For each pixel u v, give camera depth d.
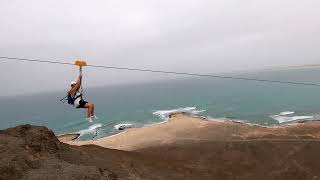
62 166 18.12
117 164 25.91
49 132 24.19
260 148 47.56
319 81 173.12
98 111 129.62
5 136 20.16
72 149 24.72
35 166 17.73
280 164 42.88
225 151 47.41
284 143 48.78
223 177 37.22
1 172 16.03
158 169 30.20
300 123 68.00
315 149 46.25
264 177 39.72
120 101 167.75
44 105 198.25
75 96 15.58
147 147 53.56
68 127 99.81
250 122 79.44
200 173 35.03
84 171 17.70
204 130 60.38
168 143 54.09
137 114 111.06
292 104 100.12
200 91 177.62
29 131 23.16
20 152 18.28
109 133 83.50
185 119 71.38
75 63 15.70
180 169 33.44
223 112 97.50
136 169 26.97
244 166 42.38
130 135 63.88
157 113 109.06
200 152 47.81
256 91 146.38
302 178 39.81
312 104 97.06
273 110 93.19
